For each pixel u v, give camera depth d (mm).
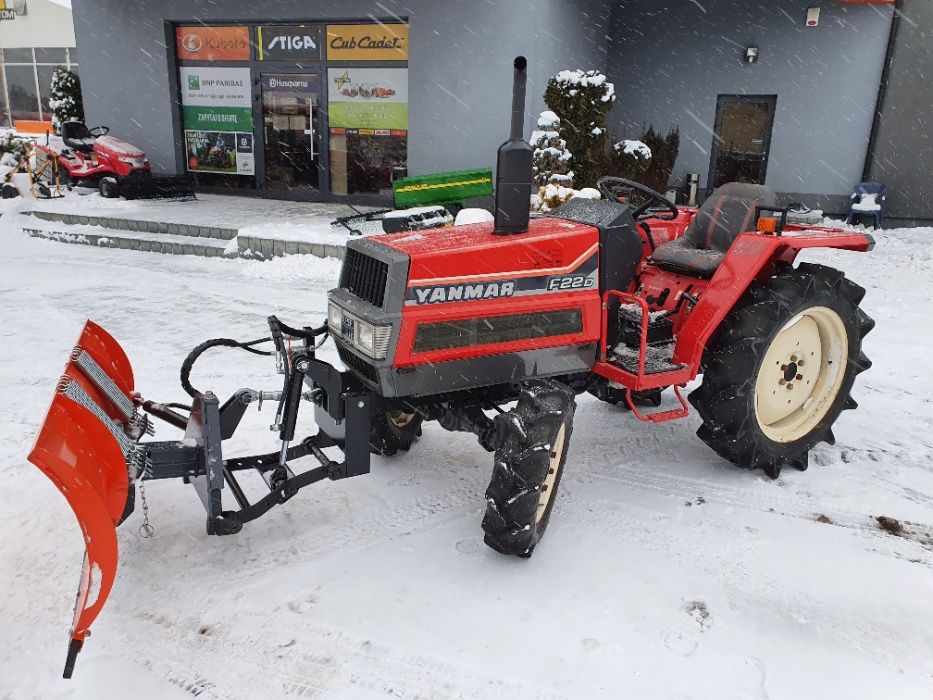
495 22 9891
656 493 3559
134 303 6801
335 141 11852
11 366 5168
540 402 2891
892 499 3506
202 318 6355
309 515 3322
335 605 2691
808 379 3838
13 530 3176
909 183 10914
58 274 7938
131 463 2645
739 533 3197
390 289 2803
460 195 9070
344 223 9242
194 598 2729
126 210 10617
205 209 10898
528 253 3055
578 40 11016
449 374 3010
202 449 2791
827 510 3406
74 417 2416
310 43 11562
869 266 8453
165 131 12680
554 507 3414
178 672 2383
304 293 7242
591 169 9195
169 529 3178
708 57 11766
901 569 2947
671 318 3764
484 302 2996
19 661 2426
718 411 3465
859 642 2537
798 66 11242
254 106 12172
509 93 10062
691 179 11945
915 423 4371
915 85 10555
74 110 14836
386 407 3150
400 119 11367
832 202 11492
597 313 3293
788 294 3447
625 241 3311
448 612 2656
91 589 2176
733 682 2340
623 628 2580
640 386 3260
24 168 12539
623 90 12469
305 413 4457
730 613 2674
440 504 3441
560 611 2668
